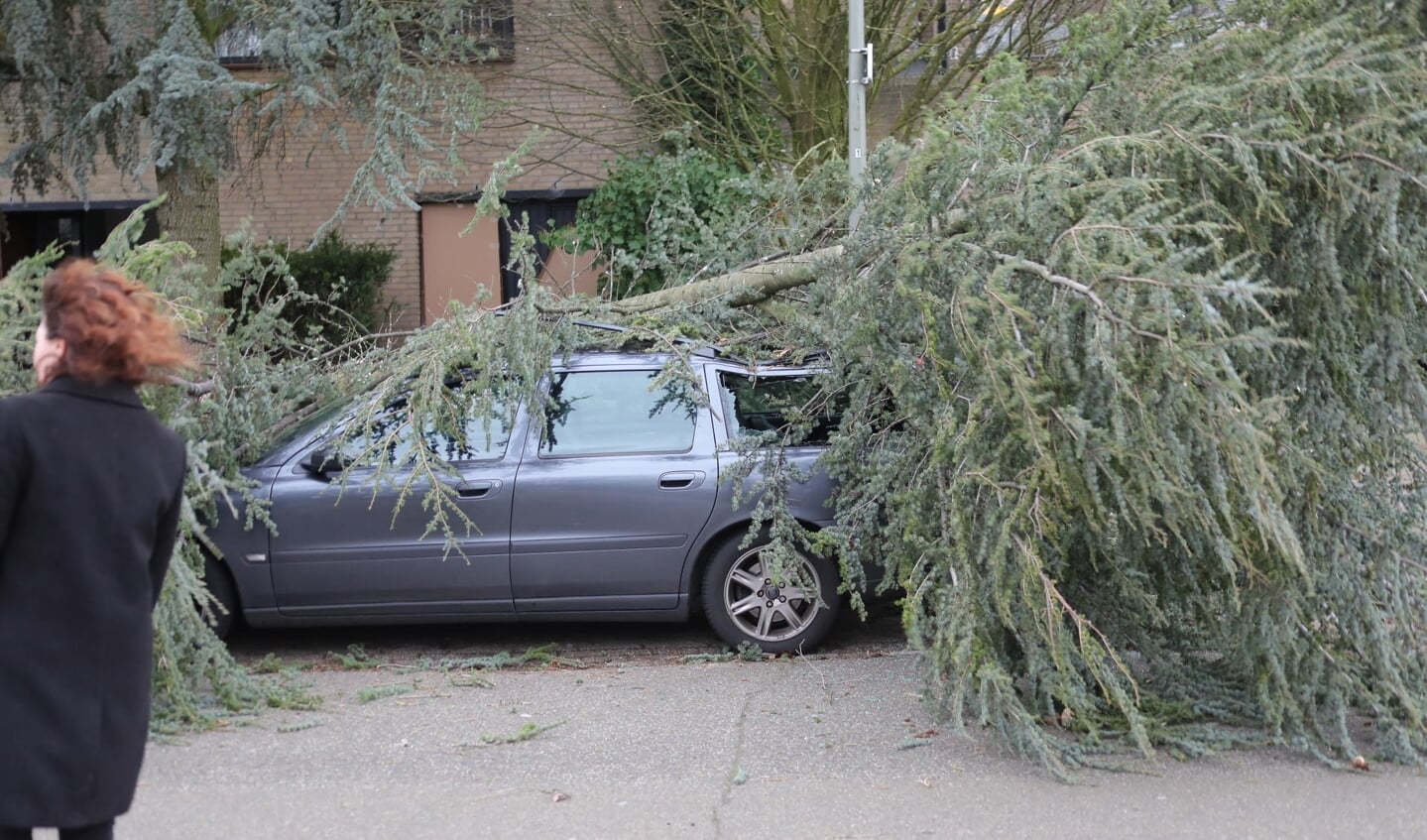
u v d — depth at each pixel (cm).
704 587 651
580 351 666
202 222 1088
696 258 772
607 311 700
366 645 699
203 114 995
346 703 571
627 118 1427
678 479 639
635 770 479
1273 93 479
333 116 1130
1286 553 428
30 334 548
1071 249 443
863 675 612
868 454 600
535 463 642
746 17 1345
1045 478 439
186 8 967
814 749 501
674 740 514
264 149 1182
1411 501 495
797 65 1317
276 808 437
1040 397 430
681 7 1341
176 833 415
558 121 1472
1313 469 471
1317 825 421
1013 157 533
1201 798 445
